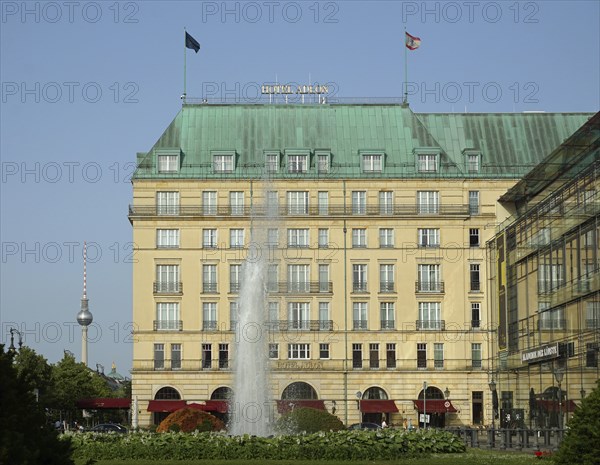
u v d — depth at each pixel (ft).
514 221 391.24
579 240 309.63
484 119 473.26
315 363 440.04
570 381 315.17
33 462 105.70
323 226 447.42
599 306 289.53
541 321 351.46
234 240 447.01
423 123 469.57
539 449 238.89
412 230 447.01
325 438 214.28
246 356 335.06
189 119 464.65
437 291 444.55
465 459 201.57
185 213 447.01
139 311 442.50
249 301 341.82
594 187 297.53
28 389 113.29
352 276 445.37
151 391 438.40
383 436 217.15
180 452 210.79
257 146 457.27
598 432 140.36
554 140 465.88
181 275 444.96
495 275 425.69
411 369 440.04
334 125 463.42
